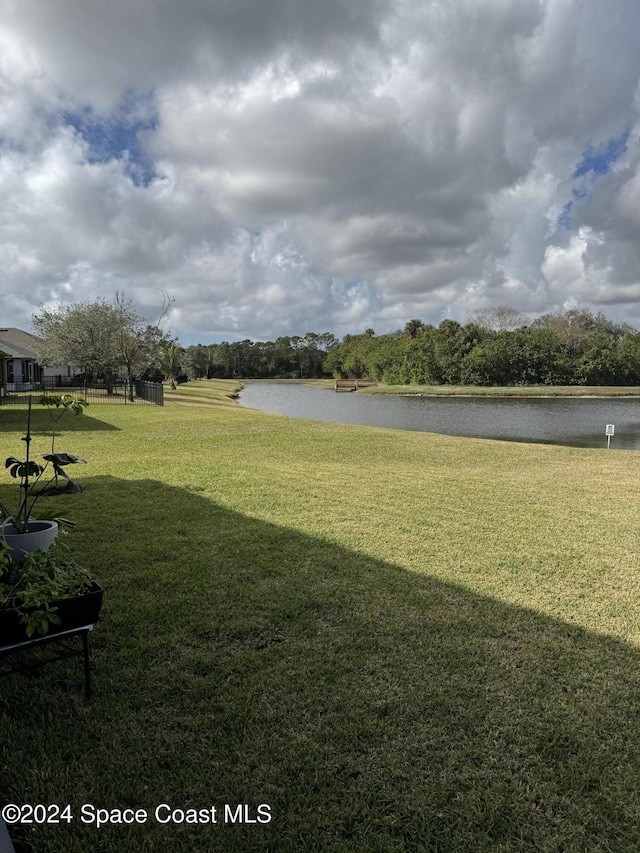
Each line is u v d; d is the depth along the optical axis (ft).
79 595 7.11
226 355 310.86
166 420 51.26
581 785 6.11
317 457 31.53
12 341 121.19
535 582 12.38
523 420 84.38
